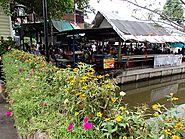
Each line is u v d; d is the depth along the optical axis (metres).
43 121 1.71
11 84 2.88
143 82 11.74
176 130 1.21
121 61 10.53
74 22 16.05
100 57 10.30
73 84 1.98
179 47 14.52
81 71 2.27
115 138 1.26
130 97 9.66
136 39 9.65
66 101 1.78
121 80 10.42
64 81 2.32
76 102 1.75
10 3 7.56
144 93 10.64
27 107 1.95
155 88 12.03
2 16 7.59
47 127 1.60
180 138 1.15
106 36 12.05
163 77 12.98
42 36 12.55
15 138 2.59
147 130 1.25
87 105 1.61
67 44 13.54
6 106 3.43
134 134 1.23
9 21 7.85
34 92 2.31
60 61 9.53
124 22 10.92
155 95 10.15
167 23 1.65
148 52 13.89
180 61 13.95
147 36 10.51
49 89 2.34
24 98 2.18
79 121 1.55
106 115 1.48
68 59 10.16
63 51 11.90
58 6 8.09
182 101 7.96
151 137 1.18
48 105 1.97
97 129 1.32
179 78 14.09
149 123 1.35
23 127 1.79
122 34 9.45
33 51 9.38
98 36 12.12
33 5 8.45
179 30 1.75
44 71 2.84
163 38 10.95
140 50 13.80
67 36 11.28
